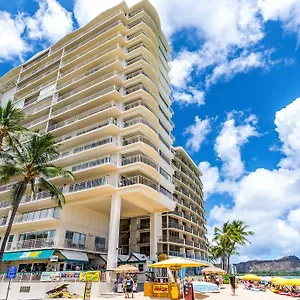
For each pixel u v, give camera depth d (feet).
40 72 151.23
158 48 140.26
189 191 212.64
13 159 77.66
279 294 75.56
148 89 114.42
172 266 59.72
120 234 153.99
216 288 81.87
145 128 101.45
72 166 107.45
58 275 67.41
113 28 126.52
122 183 95.86
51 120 124.36
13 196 72.18
